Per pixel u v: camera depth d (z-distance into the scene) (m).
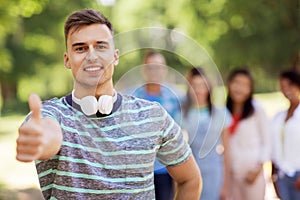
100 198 2.02
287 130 5.23
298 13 17.39
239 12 18.08
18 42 25.03
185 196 2.36
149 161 2.11
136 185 2.07
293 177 5.24
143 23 27.67
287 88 5.25
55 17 23.64
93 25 2.05
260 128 5.38
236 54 19.28
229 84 5.39
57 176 1.98
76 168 1.99
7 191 8.77
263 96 26.67
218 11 19.42
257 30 18.27
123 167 2.05
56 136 1.76
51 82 28.06
